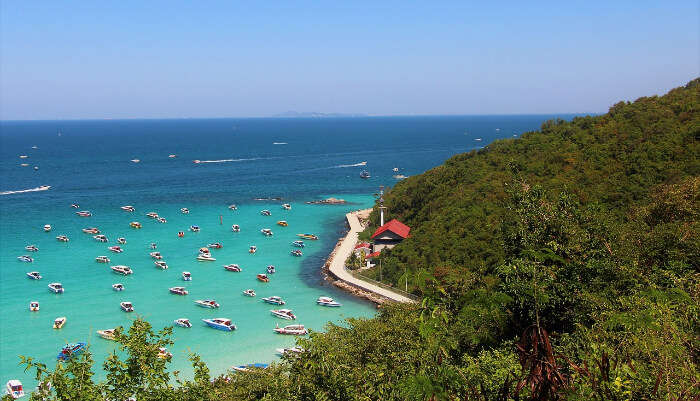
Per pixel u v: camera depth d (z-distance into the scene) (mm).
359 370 15500
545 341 8609
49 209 120688
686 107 66125
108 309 60844
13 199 133500
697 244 22406
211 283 71750
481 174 78250
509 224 20016
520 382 8672
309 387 15539
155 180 171375
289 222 112375
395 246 73062
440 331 10766
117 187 155875
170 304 63281
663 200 29469
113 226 104688
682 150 54812
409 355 14742
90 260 80938
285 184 165875
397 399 13000
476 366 12031
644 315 11398
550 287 13664
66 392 12984
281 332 55062
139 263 80125
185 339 53750
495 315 11078
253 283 72062
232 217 116062
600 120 75812
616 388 9297
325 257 85812
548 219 17906
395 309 36500
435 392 9562
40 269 75938
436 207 78562
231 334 55094
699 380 9867
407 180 111312
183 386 15977
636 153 58031
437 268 51625
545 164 66875
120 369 13953
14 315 58344
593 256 16891
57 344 51000
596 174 57438
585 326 13398
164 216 115562
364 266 76750
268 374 27734
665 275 17844
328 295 67312
